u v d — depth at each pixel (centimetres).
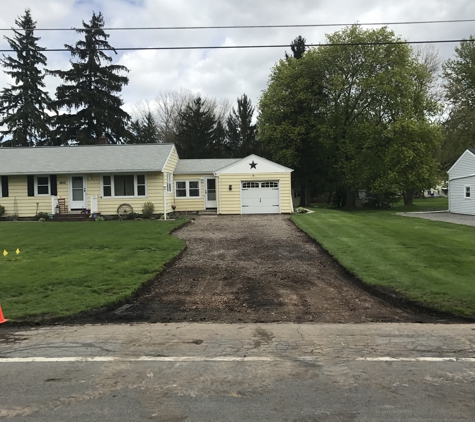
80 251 1207
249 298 789
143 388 403
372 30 3130
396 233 1494
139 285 838
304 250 1265
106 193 2348
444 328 603
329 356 488
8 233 1599
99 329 607
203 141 4653
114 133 4422
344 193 3869
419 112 3325
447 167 3997
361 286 870
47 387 407
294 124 3381
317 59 3269
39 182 2352
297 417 344
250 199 2488
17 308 686
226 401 374
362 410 356
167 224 1827
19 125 4209
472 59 3953
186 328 609
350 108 3331
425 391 392
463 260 1052
